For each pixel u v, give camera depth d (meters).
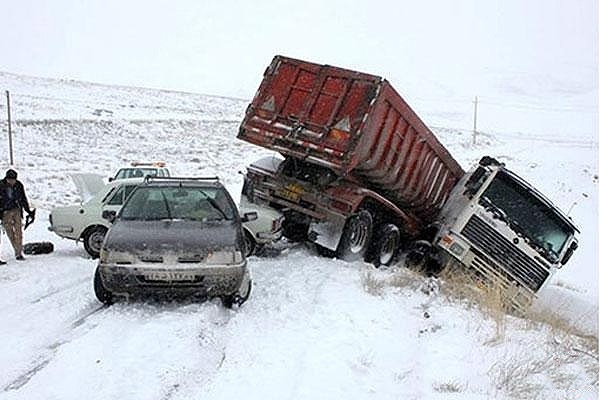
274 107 13.00
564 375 7.30
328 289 9.92
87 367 6.21
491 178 13.62
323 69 12.72
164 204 9.77
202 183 10.36
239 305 8.80
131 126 45.59
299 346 7.18
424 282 11.51
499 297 10.64
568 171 45.06
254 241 12.78
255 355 6.84
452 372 7.00
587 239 27.59
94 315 8.12
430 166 14.55
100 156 35.56
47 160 32.53
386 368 6.93
